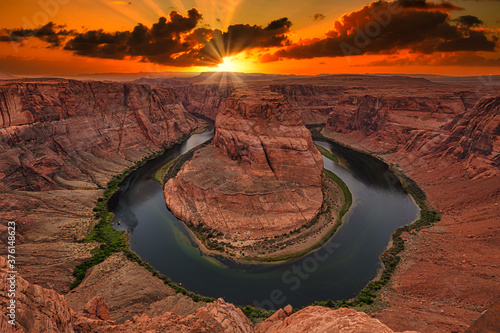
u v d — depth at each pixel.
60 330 21.91
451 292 45.09
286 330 28.53
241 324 31.95
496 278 45.62
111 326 25.31
